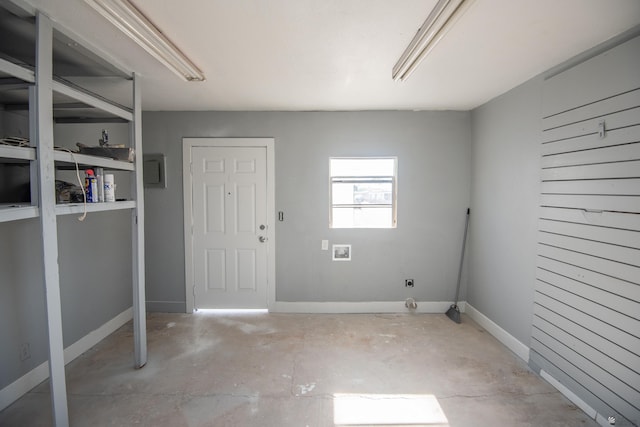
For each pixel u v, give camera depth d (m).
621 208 1.76
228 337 3.00
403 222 3.57
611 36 1.83
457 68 2.31
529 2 1.49
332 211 3.65
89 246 2.80
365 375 2.38
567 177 2.14
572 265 2.09
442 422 1.90
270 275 3.60
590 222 1.95
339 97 3.03
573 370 2.07
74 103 2.12
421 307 3.62
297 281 3.60
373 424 1.89
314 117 3.51
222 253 3.59
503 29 1.75
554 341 2.24
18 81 1.53
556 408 2.02
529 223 2.54
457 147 3.54
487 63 2.22
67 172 2.59
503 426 1.87
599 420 1.87
